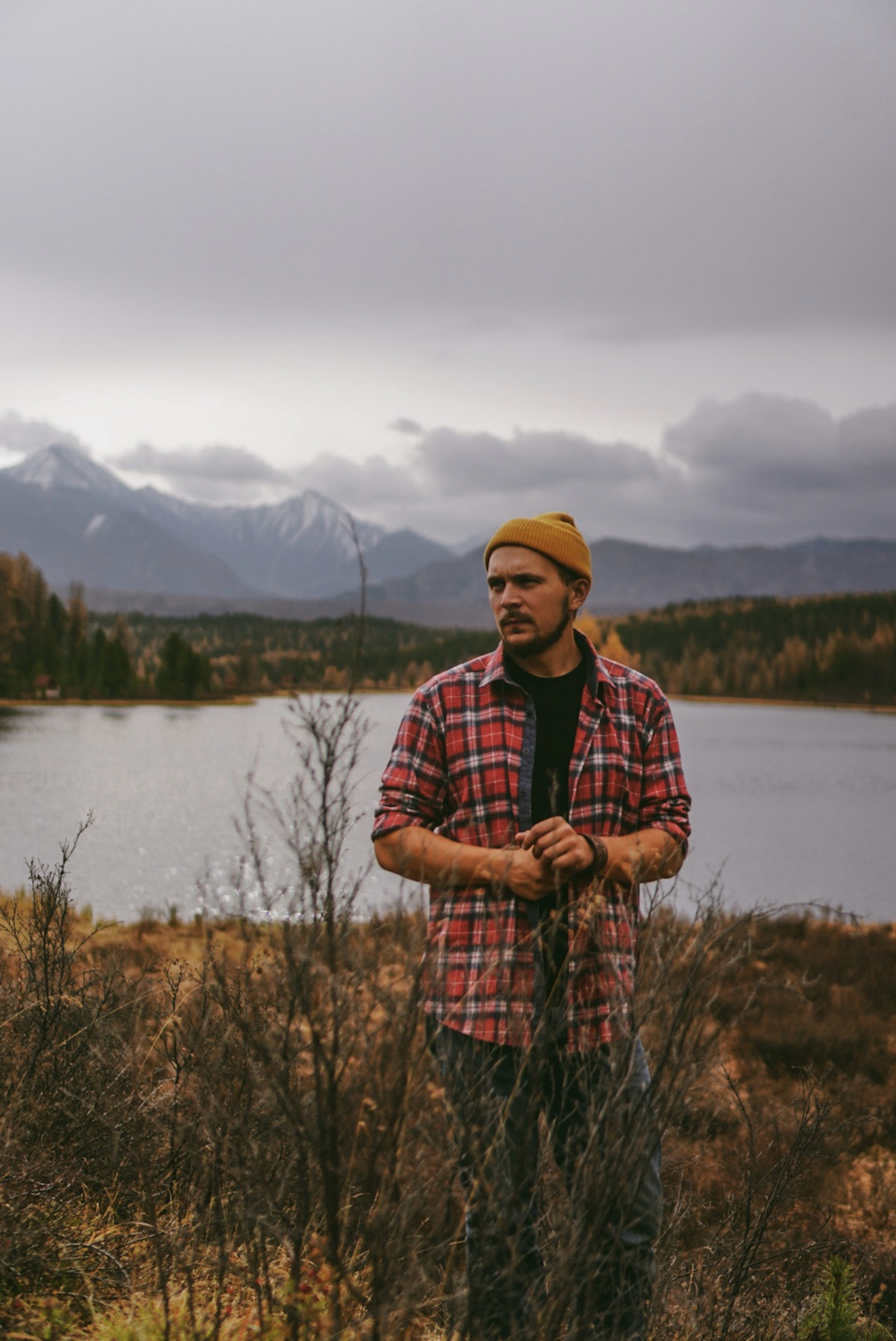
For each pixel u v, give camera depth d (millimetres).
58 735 71750
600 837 1862
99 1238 1986
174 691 142500
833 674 189750
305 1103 1430
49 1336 1704
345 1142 1438
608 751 2010
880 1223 3947
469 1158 1500
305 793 1380
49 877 2686
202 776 42125
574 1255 1458
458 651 196125
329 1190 1406
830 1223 3570
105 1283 1917
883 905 19453
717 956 1548
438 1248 1423
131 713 111375
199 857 21844
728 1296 2182
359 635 1421
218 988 1729
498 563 2031
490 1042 1770
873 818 35125
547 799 1992
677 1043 1544
